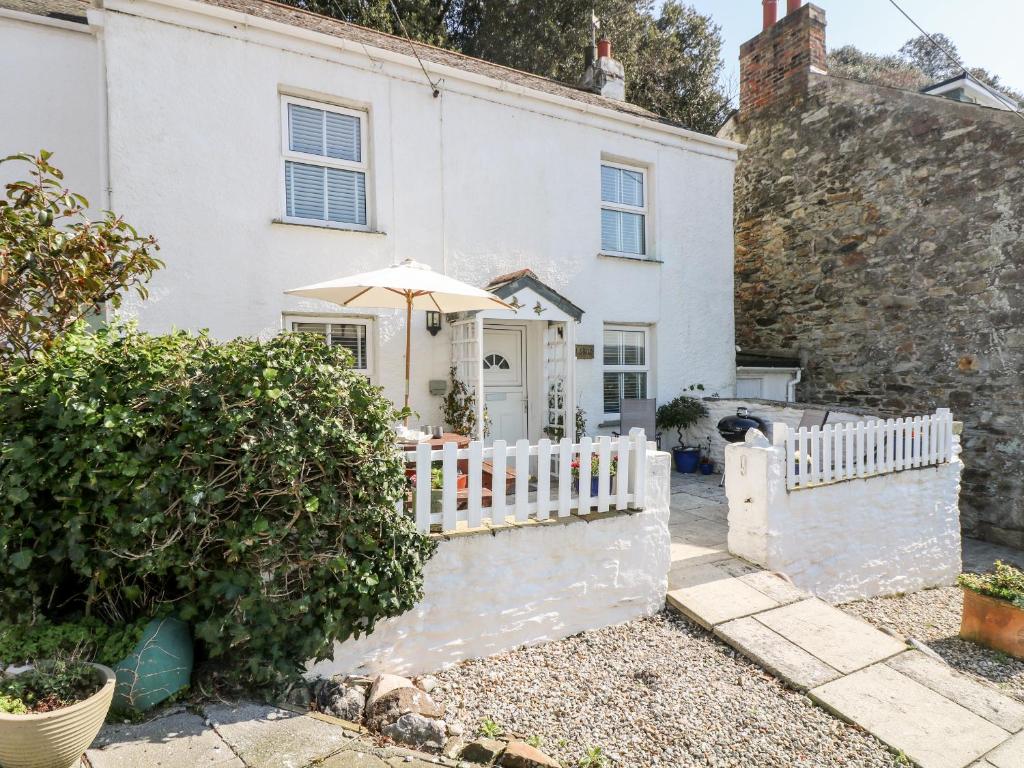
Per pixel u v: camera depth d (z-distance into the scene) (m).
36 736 2.14
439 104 7.65
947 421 6.87
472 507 3.82
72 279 3.75
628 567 4.43
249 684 3.03
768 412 9.02
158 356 2.89
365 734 2.88
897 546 6.30
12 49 6.25
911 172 9.55
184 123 6.20
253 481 2.88
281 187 6.77
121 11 5.91
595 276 8.98
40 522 2.71
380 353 7.23
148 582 2.99
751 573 5.07
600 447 4.36
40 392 2.75
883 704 3.52
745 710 3.45
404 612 3.48
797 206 11.41
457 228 7.79
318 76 6.88
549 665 3.81
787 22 11.56
